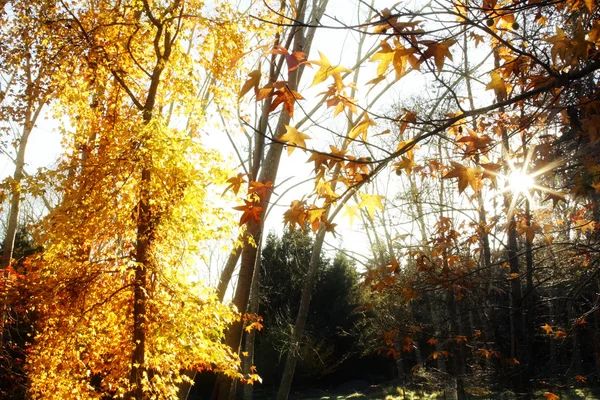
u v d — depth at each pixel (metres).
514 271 6.45
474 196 4.54
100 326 7.70
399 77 2.26
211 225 7.14
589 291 5.85
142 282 7.21
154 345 7.19
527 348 6.07
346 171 2.74
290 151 2.44
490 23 2.32
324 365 23.52
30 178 7.07
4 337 11.48
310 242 24.25
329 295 26.84
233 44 8.34
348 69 2.15
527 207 4.90
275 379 25.20
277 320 20.77
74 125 9.16
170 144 6.92
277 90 2.18
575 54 2.35
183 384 8.97
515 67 3.25
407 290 5.43
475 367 7.64
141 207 7.28
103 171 7.03
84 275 7.32
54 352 7.62
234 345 8.67
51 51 9.32
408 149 2.41
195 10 8.49
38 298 7.35
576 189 3.62
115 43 8.84
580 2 2.90
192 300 7.15
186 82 8.66
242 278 8.80
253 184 2.71
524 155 4.02
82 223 7.07
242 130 9.65
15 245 16.75
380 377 27.88
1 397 9.98
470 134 2.83
